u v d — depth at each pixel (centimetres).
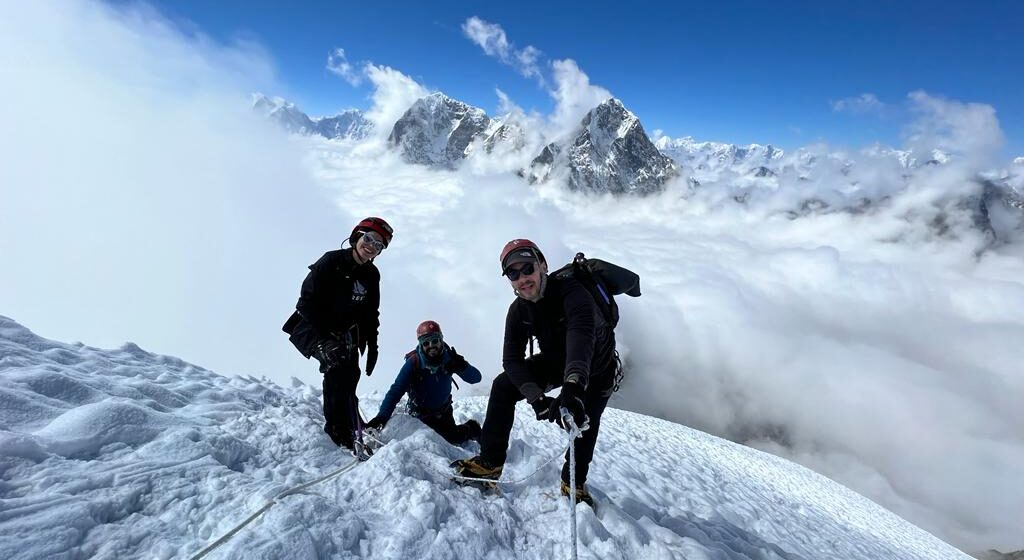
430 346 511
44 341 439
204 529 249
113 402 327
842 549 786
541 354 342
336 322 417
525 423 880
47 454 271
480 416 768
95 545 221
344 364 414
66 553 211
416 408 540
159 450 306
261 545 223
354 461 377
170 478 280
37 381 343
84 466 271
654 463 892
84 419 305
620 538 332
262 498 272
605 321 329
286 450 371
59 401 341
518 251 301
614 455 830
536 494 371
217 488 283
